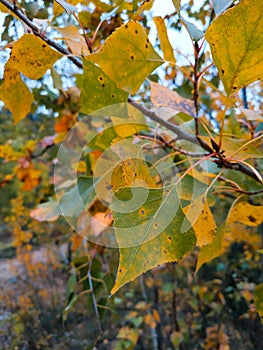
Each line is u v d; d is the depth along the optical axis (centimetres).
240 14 14
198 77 21
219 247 23
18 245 133
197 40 18
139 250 14
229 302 94
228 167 21
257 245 79
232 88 16
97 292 41
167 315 104
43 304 109
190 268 105
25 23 21
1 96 25
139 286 110
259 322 85
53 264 129
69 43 21
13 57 20
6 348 95
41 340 93
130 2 24
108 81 21
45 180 85
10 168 139
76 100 44
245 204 24
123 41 18
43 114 76
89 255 41
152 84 23
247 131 37
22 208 132
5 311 110
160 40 21
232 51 15
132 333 86
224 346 85
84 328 89
